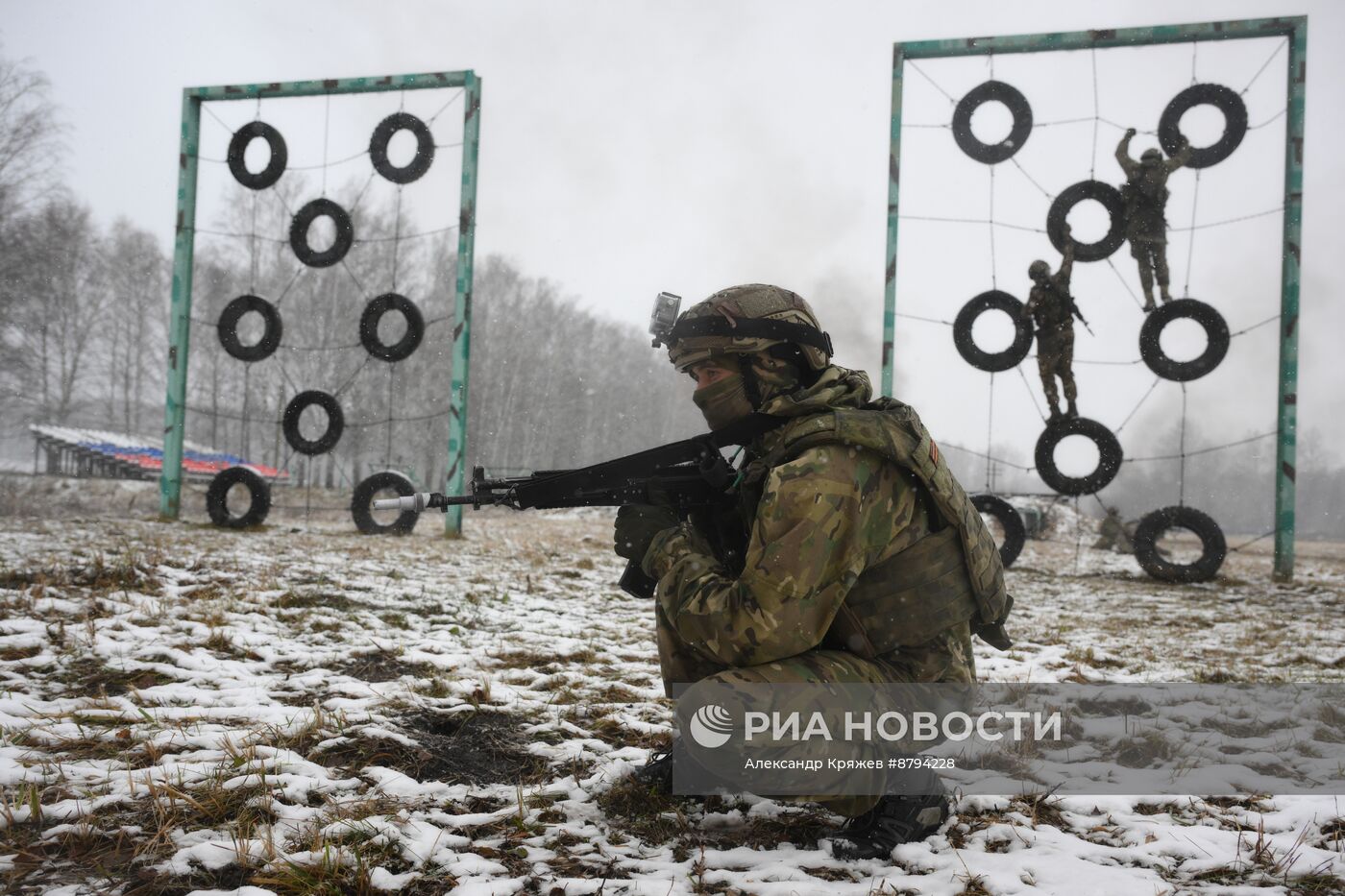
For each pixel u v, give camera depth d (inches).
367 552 386.9
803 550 81.4
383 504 101.4
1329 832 103.3
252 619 205.0
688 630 87.3
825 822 101.4
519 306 2010.3
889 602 89.2
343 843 90.4
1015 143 476.7
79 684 149.7
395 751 122.9
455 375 518.9
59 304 1815.9
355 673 169.3
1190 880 90.0
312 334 1460.4
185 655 167.0
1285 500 454.9
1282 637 263.4
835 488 82.5
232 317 549.6
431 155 534.9
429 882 84.7
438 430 1685.5
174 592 233.8
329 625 207.3
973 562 91.3
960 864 90.5
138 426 1996.8
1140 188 460.8
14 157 1435.8
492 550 442.0
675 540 92.1
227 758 113.3
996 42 479.8
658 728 137.6
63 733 120.6
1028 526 960.3
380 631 206.4
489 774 118.5
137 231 1990.7
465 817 99.2
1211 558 439.5
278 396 1487.5
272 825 94.4
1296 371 453.4
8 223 1504.7
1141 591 403.5
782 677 83.3
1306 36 453.1
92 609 203.2
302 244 546.6
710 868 89.4
